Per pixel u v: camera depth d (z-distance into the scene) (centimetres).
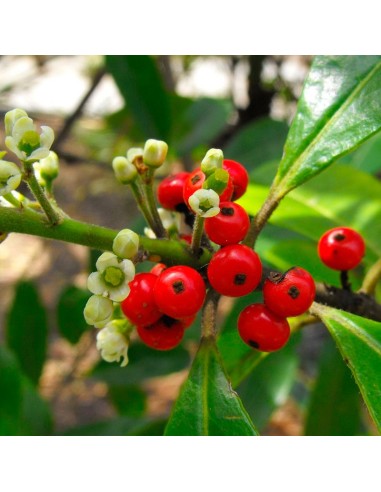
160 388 38
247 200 13
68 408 35
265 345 9
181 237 10
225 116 26
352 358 8
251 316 9
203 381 9
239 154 22
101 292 8
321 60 10
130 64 19
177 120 26
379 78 10
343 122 10
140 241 9
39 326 21
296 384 28
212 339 9
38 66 30
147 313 8
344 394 17
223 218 8
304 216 13
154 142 9
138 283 8
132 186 9
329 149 10
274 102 31
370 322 9
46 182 9
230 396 8
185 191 9
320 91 10
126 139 30
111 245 8
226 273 8
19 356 20
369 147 18
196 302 8
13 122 8
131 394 25
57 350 36
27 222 8
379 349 9
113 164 9
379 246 13
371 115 10
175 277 8
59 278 45
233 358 12
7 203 8
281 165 10
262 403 17
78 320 21
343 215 13
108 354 9
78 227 8
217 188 8
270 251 14
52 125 31
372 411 8
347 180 14
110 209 49
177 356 20
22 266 47
